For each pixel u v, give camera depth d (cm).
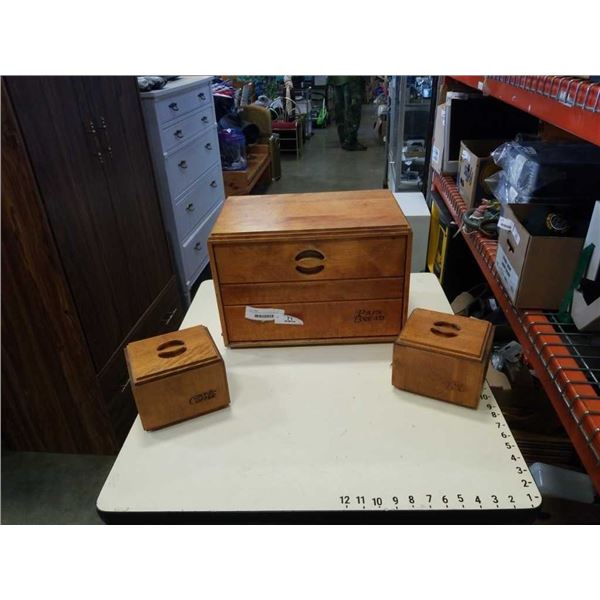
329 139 620
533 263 99
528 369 146
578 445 78
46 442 164
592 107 71
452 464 81
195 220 252
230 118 370
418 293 130
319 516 75
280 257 101
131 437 89
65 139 132
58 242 128
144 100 196
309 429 89
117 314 163
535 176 119
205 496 78
